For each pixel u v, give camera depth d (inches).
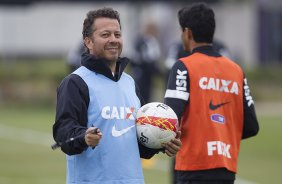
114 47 601.3
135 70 1544.0
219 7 3890.3
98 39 599.2
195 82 695.1
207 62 705.6
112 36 600.4
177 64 706.2
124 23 3759.8
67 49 4485.7
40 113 2807.6
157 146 613.3
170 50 1046.4
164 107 620.4
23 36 4414.4
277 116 2677.2
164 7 3846.0
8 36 4379.9
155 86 3159.5
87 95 589.6
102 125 590.2
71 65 1386.6
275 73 3432.6
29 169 1419.8
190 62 703.7
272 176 1326.3
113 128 592.7
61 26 4493.1
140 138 612.4
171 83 700.0
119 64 613.9
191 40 724.7
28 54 4414.4
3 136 2031.3
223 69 708.7
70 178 593.9
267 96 3262.8
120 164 590.6
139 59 1534.2
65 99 583.2
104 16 604.4
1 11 4340.6
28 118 2588.6
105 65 597.3
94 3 2893.7
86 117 588.4
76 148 564.7
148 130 608.1
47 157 1601.9
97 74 600.4
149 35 1544.0
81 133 562.6
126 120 601.6
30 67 3459.6
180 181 703.7
